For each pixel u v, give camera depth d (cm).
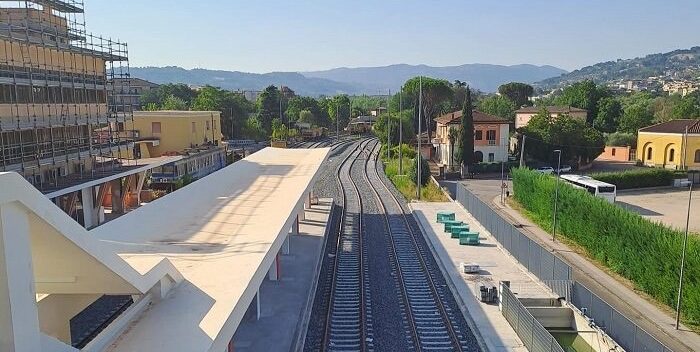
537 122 6209
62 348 842
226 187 2616
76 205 3138
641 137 6341
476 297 2111
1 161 2623
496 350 1655
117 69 5106
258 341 1684
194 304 1149
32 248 862
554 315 1916
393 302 2083
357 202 4184
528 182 3762
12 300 696
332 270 2473
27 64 2838
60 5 3353
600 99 9150
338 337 1764
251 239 1655
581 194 2886
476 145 6025
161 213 2039
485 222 3281
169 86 12012
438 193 4503
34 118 2856
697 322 1834
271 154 3941
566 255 2708
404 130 7844
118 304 1788
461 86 11688
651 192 4731
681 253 1884
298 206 2247
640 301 2075
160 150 5334
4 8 3019
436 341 1734
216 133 6197
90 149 3453
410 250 2830
